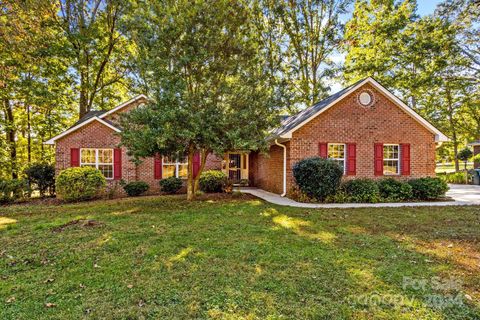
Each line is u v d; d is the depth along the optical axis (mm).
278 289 3693
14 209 10164
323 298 3461
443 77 19969
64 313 3172
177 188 14453
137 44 10062
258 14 19391
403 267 4391
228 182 14242
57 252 5129
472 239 5871
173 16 9422
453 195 13500
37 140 21406
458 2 16875
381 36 20406
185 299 3447
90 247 5379
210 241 5719
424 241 5746
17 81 15461
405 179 12844
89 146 14258
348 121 12578
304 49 21750
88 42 17156
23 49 11906
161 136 8922
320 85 21484
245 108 10070
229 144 9898
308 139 12328
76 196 11750
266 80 10648
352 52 22062
